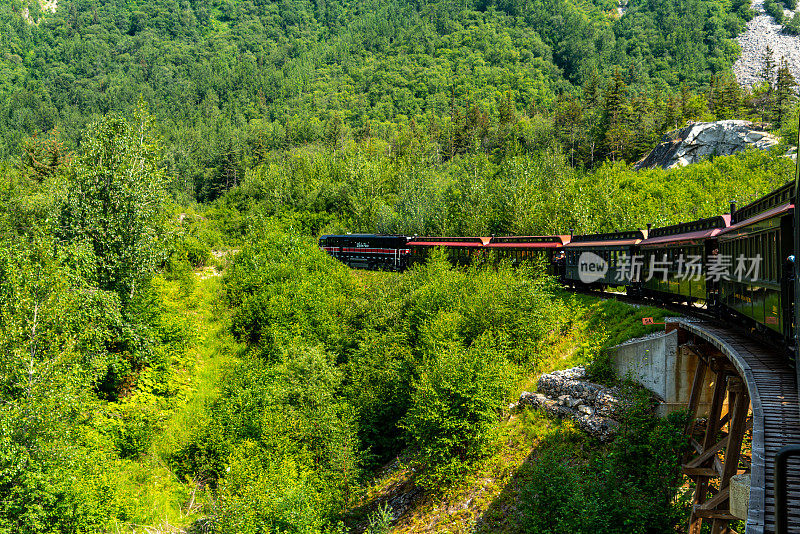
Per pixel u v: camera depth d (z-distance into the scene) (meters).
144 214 38.62
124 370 37.25
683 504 20.17
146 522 28.16
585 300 36.00
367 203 90.38
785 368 15.71
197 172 159.00
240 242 86.06
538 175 67.62
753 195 46.81
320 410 31.27
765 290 17.39
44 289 28.20
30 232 48.56
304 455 29.11
